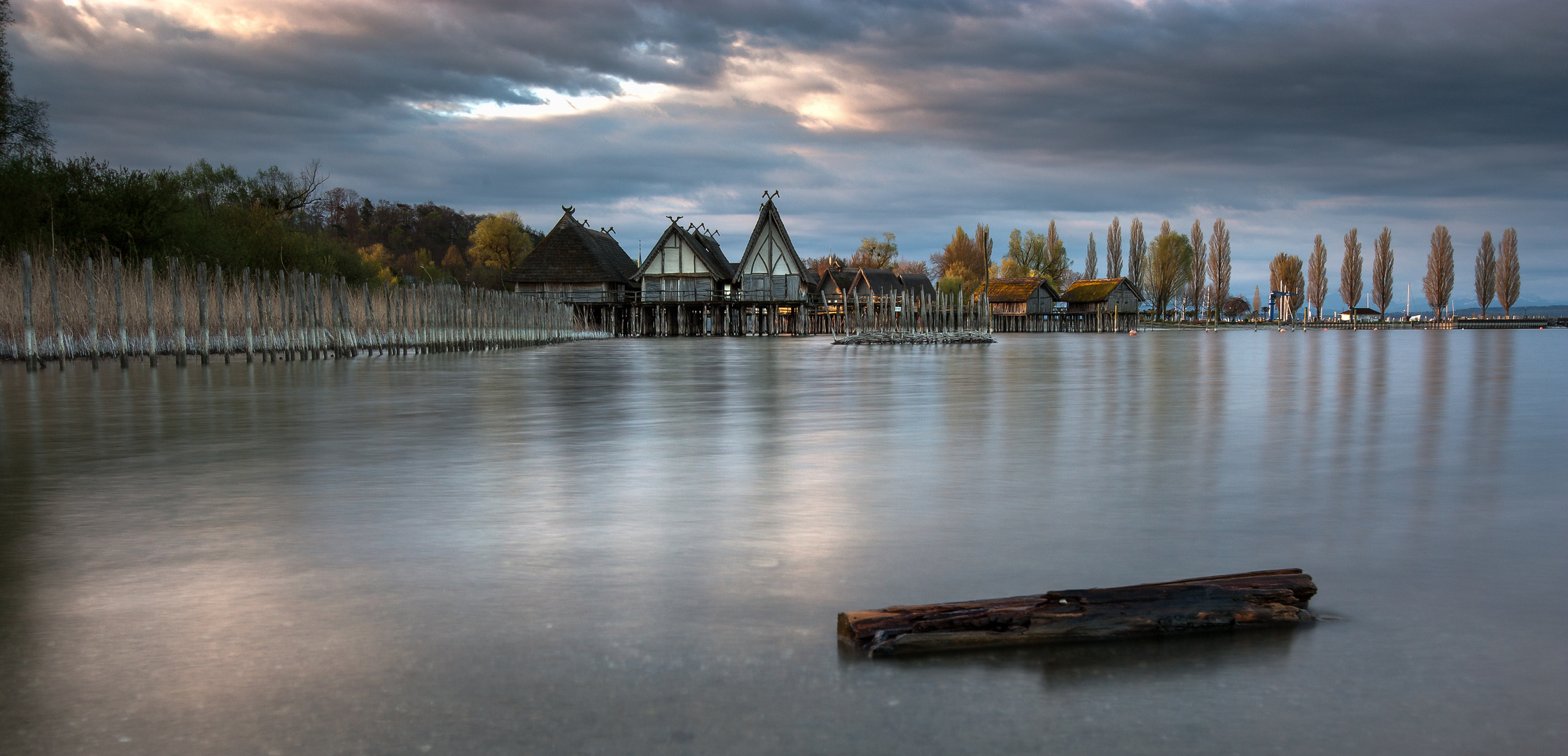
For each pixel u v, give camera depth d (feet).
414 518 20.85
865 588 15.20
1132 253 440.04
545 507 22.11
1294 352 140.05
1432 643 12.80
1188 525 20.18
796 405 51.29
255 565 16.65
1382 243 424.46
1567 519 20.92
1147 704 10.79
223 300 94.12
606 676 11.47
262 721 10.23
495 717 10.34
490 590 15.06
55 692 11.00
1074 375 79.46
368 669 11.67
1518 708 10.76
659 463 29.53
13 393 57.41
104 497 23.49
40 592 14.97
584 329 243.81
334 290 112.88
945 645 12.35
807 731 10.06
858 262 388.16
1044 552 17.66
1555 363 101.09
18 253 95.86
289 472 27.66
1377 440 35.32
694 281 248.52
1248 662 12.06
